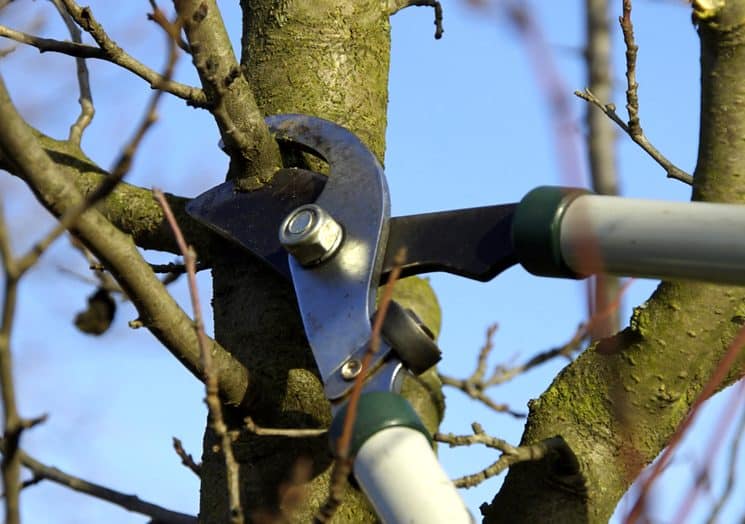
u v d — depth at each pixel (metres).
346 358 2.29
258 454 2.64
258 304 2.75
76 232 2.33
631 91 3.03
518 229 2.04
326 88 3.06
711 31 2.50
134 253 2.39
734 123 2.51
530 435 2.61
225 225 2.75
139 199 2.89
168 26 2.12
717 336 2.52
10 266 1.71
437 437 2.39
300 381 2.67
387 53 3.21
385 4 3.25
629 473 2.53
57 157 2.96
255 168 2.76
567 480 2.52
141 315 2.46
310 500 2.60
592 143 1.87
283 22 3.14
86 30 2.66
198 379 2.57
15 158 2.22
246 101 2.71
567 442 2.54
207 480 2.70
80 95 3.16
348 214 2.53
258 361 2.69
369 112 3.08
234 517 2.05
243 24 3.26
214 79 2.62
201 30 2.64
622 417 2.39
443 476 1.95
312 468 2.62
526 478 2.59
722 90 2.52
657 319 2.53
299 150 2.85
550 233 2.00
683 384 2.53
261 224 2.71
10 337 1.74
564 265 2.01
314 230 2.45
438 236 2.42
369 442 1.98
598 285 1.96
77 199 2.29
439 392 2.94
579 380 2.61
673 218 1.88
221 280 2.84
